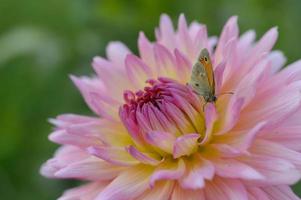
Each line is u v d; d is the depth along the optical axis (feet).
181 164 1.10
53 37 1.79
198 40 1.20
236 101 1.06
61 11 1.83
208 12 1.69
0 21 1.94
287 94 1.11
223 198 1.07
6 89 1.75
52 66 1.73
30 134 1.71
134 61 1.19
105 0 1.73
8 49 1.73
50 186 1.62
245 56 1.19
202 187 1.03
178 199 1.08
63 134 1.17
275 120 1.10
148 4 1.72
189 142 1.10
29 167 1.67
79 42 1.77
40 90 1.73
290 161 1.07
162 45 1.18
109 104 1.18
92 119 1.19
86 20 1.77
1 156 1.68
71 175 1.12
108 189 1.09
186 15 1.71
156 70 1.22
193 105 1.13
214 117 1.10
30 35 1.75
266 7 1.66
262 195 1.08
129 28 1.75
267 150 1.09
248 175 1.03
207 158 1.10
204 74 1.07
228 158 1.09
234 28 1.19
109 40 1.75
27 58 1.77
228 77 1.16
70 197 1.15
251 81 1.11
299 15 1.61
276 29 1.18
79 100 1.68
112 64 1.24
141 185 1.10
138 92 1.14
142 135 1.12
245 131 1.11
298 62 1.17
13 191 1.66
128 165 1.11
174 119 1.12
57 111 1.70
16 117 1.72
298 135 1.11
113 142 1.16
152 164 1.11
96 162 1.13
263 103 1.13
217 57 1.18
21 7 1.92
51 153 1.67
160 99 1.12
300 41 1.62
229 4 1.68
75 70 1.73
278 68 1.26
